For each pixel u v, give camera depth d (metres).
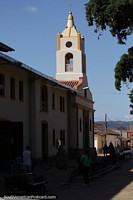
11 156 29.67
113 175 29.16
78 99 48.53
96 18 24.38
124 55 27.12
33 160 34.28
